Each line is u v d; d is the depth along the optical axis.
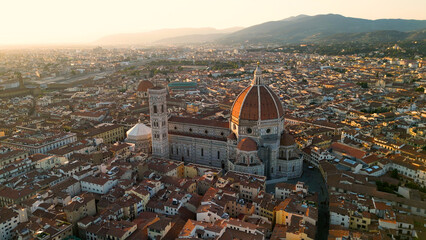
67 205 150.50
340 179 182.38
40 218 145.12
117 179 183.75
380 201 166.50
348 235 132.12
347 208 150.00
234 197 165.25
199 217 151.62
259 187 174.75
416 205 157.38
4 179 186.88
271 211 154.50
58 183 176.25
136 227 142.12
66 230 139.25
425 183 186.75
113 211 149.62
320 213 167.88
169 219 143.88
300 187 170.62
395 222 139.12
